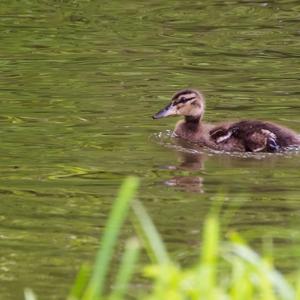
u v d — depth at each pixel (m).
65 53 22.66
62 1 28.58
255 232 12.28
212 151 15.73
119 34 24.64
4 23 25.83
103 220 12.81
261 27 25.48
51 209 13.18
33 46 23.38
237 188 13.88
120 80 20.11
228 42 23.81
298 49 23.00
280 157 15.37
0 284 11.05
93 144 15.98
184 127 16.52
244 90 19.28
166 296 8.92
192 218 12.77
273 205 13.20
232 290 9.21
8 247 11.99
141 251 11.85
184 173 14.57
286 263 11.34
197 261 11.45
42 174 14.54
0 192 13.82
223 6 27.98
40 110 17.91
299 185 13.99
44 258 11.70
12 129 16.73
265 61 21.81
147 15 26.91
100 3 28.38
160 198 13.50
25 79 20.27
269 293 8.99
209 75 20.58
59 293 10.85
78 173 14.57
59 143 15.99
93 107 18.11
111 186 14.04
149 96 18.89
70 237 12.27
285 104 18.23
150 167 14.87
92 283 9.27
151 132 16.67
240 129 15.93
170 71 20.94
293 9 27.58
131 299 10.62
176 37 24.33
